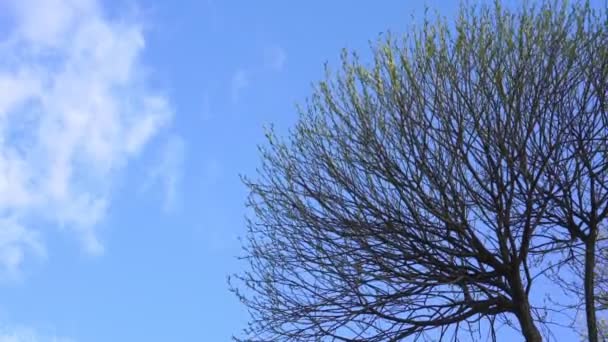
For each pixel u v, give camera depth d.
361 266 8.54
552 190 8.24
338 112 8.93
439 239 8.33
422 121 8.27
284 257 9.01
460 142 8.11
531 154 8.09
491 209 8.16
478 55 8.23
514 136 7.99
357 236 8.57
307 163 9.10
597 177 8.20
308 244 8.87
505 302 8.28
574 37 8.29
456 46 8.33
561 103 8.09
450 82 8.24
